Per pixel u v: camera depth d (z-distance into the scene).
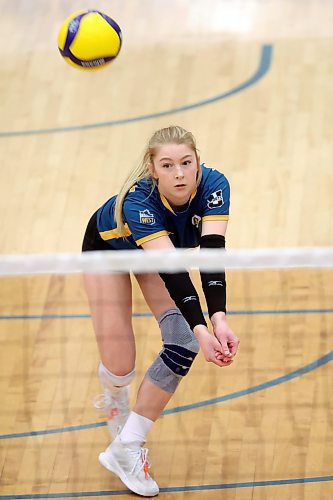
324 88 21.53
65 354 13.89
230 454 11.70
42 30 24.50
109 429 11.69
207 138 19.70
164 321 10.77
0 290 15.46
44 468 11.55
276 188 18.09
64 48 13.20
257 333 14.22
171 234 10.48
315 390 12.92
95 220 11.05
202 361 13.62
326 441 11.88
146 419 10.92
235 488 11.06
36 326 14.56
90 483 11.30
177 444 11.90
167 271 9.75
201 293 15.12
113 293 11.01
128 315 11.12
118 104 21.20
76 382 13.27
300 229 16.92
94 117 20.73
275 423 12.26
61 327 14.53
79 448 11.92
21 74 22.50
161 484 11.21
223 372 13.36
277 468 11.41
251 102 21.05
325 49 23.22
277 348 13.86
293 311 14.73
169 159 9.84
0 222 17.28
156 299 10.92
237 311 14.77
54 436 12.16
